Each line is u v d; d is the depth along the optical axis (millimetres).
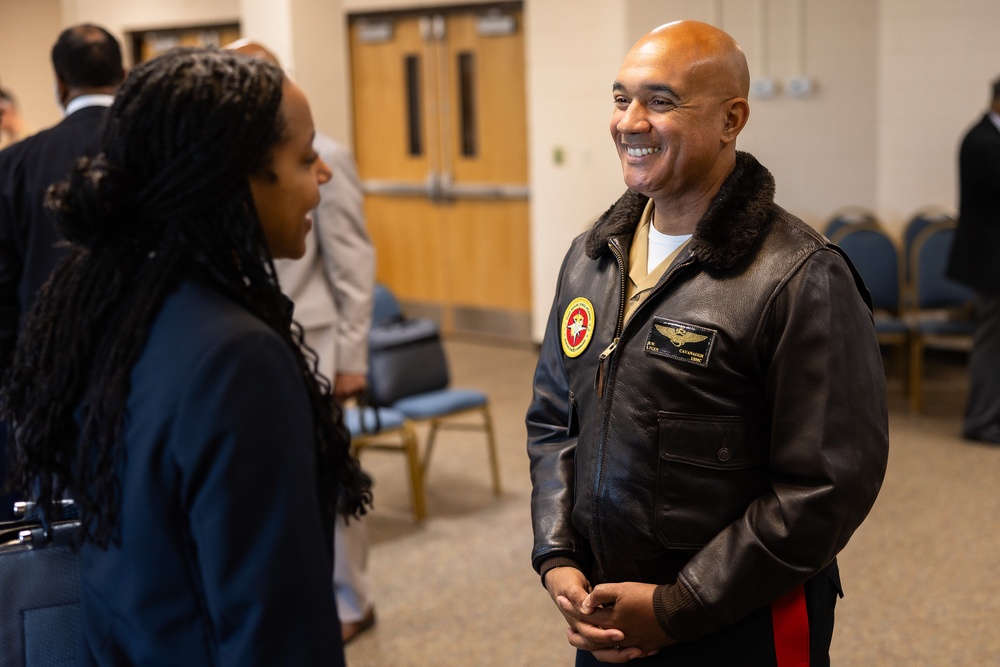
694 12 6184
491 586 3463
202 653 1025
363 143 7820
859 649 2945
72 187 1060
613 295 1519
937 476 4383
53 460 1101
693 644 1427
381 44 7539
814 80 6203
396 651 3027
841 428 1327
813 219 6316
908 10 6062
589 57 6477
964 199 4738
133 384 1025
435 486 4465
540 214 6859
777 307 1350
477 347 7227
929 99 6090
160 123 1033
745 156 1447
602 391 1470
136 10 8672
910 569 3471
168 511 1011
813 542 1321
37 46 9109
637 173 1425
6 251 2311
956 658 2877
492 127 7121
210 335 1007
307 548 1022
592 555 1549
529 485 4469
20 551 1256
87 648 1102
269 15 5641
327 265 2975
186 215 1045
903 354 5602
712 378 1376
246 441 992
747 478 1397
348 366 3000
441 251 7562
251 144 1043
